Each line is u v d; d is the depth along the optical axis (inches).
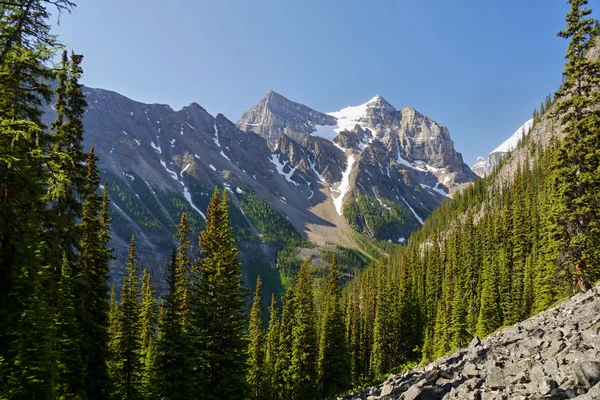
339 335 2229.3
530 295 2556.6
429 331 3125.0
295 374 1968.5
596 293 1036.5
